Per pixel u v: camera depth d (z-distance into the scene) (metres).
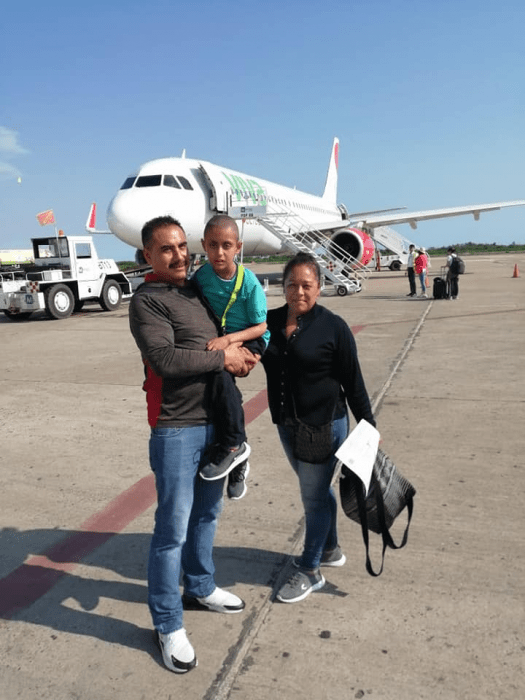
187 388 2.32
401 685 2.13
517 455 4.32
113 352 9.56
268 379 2.74
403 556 3.04
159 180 16.50
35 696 2.15
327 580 2.86
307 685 2.15
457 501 3.62
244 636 2.46
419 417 5.34
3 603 2.76
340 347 2.53
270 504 3.69
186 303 2.35
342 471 2.51
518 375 6.79
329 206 32.88
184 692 2.15
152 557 2.35
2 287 14.70
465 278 23.67
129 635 2.51
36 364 8.82
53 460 4.64
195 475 2.46
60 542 3.34
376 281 24.83
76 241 15.48
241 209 18.33
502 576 2.81
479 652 2.29
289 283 2.52
